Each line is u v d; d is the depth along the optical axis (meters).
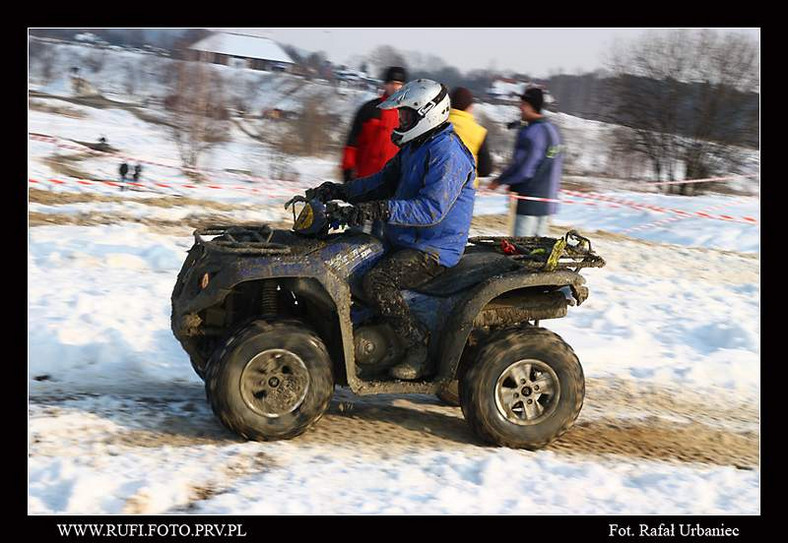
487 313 5.66
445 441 5.70
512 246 5.98
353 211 5.39
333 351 5.64
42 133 41.66
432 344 5.61
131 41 104.12
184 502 4.54
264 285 5.54
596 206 18.83
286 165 34.41
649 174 31.19
